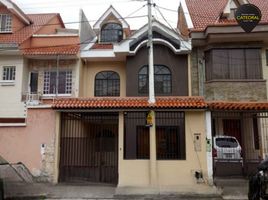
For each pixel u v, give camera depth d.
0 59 20.94
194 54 20.55
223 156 16.11
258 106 13.61
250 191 10.27
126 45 20.28
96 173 14.27
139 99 14.49
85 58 21.72
